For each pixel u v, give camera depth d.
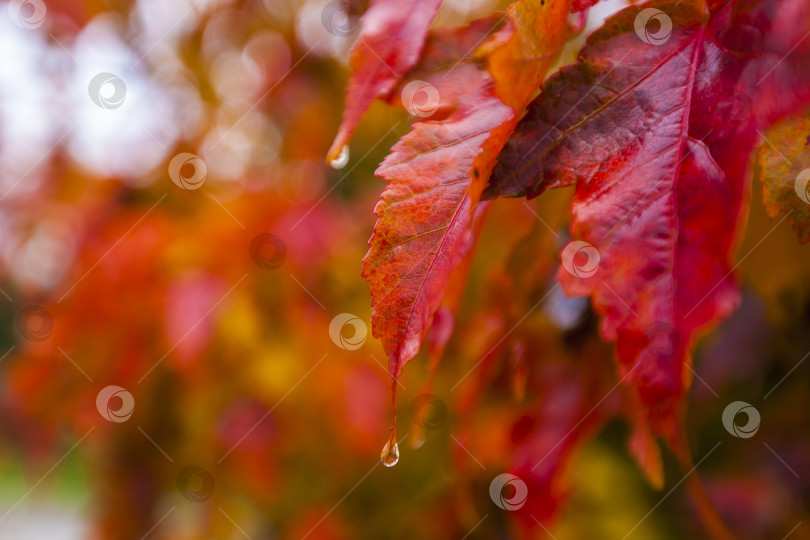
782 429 0.40
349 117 0.25
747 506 0.42
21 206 0.61
